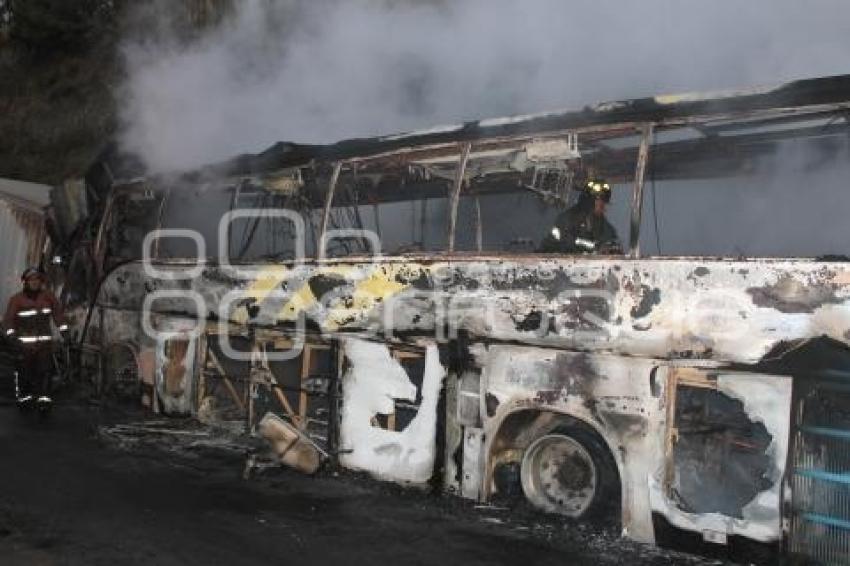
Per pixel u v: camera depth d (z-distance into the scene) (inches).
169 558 163.6
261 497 208.2
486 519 188.4
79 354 341.7
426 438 202.4
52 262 369.7
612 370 170.1
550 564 161.6
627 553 166.1
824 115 157.9
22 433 276.7
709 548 156.2
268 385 250.1
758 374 152.2
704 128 195.0
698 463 164.4
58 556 163.0
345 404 222.2
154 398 294.2
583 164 233.3
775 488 149.3
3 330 454.0
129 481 221.3
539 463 186.9
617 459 168.1
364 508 198.8
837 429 145.5
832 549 145.1
